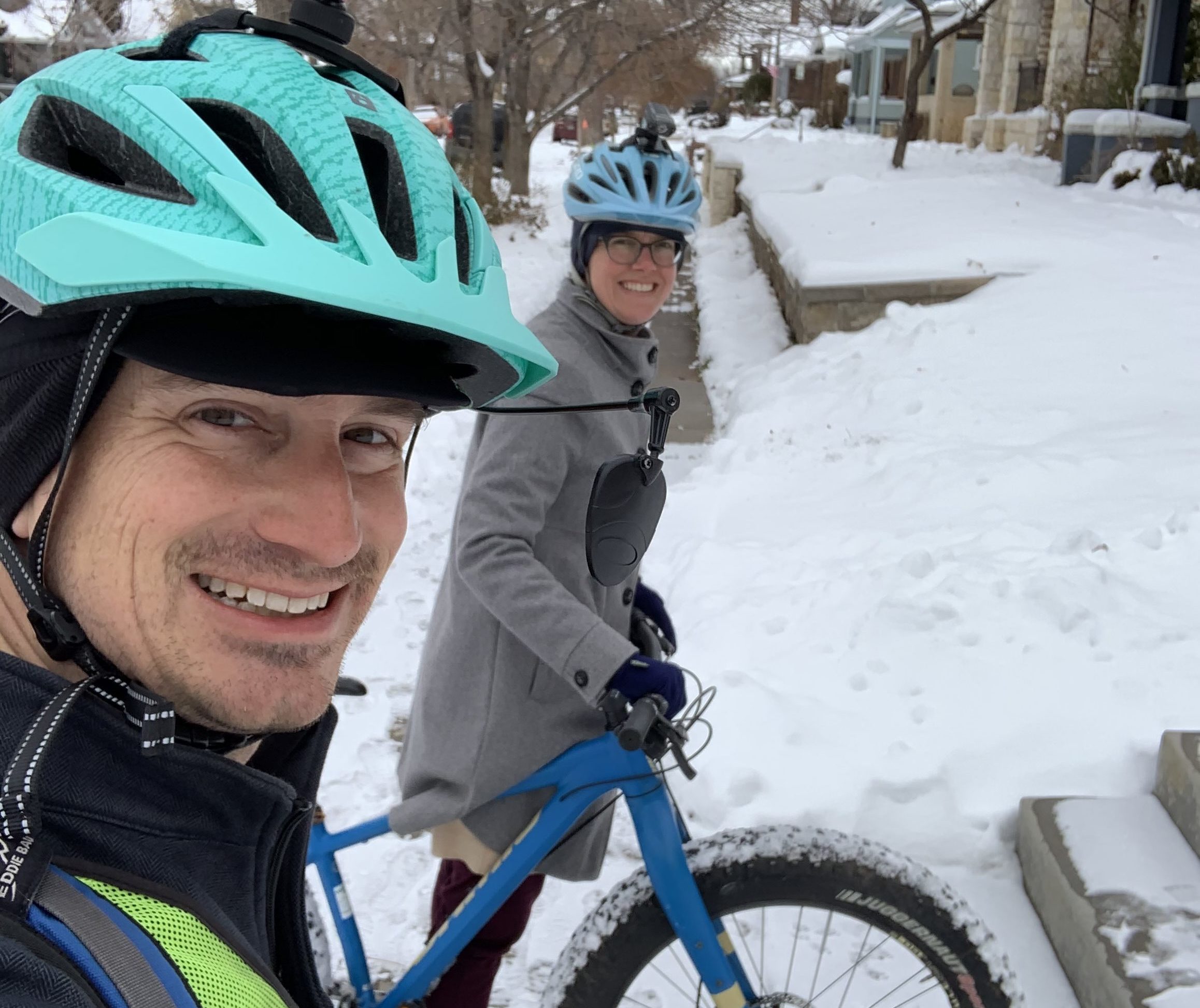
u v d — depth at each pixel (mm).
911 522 4891
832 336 8406
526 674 1915
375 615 4699
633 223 1966
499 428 1842
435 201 844
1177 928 2346
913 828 2971
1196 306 7387
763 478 6012
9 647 779
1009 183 13703
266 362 710
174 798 755
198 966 640
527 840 1870
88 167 818
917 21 27844
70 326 705
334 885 2000
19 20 7047
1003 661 3541
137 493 746
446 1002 2004
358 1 15484
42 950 570
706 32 17828
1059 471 5094
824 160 17625
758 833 1795
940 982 1783
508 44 16594
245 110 773
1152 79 13172
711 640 4047
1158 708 3227
